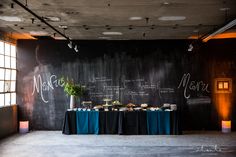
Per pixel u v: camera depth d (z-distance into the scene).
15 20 7.87
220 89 10.84
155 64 11.05
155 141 8.78
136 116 9.81
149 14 7.06
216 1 5.88
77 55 11.12
